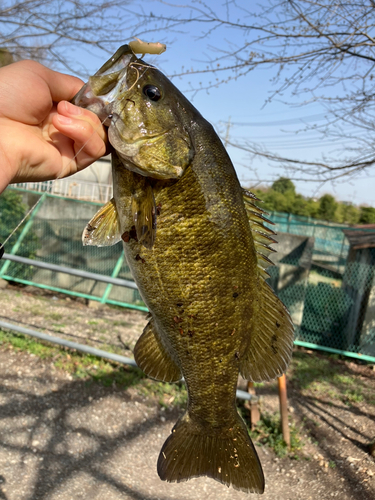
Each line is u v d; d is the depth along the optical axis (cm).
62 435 75
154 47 29
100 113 29
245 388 101
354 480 70
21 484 62
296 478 71
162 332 35
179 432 37
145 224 30
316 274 164
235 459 37
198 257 31
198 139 32
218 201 31
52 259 162
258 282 35
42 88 28
